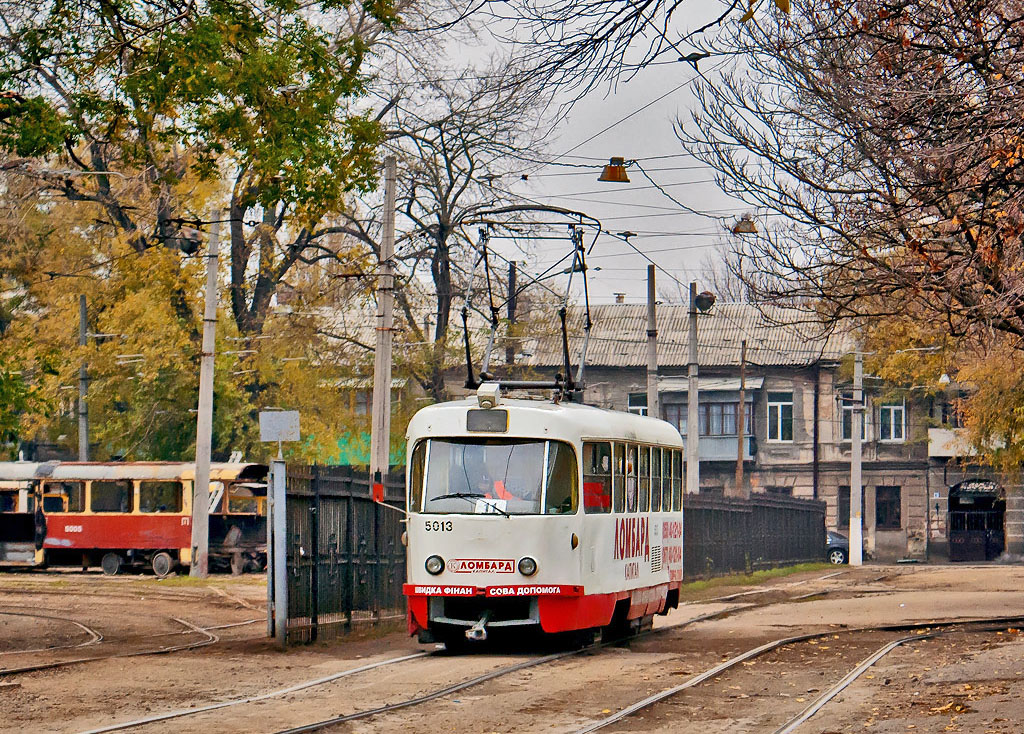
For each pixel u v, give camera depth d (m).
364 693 17.61
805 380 83.62
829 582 51.19
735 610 34.91
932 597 40.56
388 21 25.16
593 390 85.19
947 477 81.19
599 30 12.99
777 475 83.88
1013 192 18.61
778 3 11.26
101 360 59.88
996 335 25.41
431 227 57.28
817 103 21.62
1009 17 17.86
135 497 50.47
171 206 56.38
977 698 16.89
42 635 26.97
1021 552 79.25
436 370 61.69
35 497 51.50
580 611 22.53
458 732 14.81
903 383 77.81
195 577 45.56
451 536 22.39
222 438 62.03
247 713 15.74
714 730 15.22
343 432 63.03
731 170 23.48
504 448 22.80
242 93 23.81
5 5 24.66
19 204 49.19
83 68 24.02
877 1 18.33
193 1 23.94
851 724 15.45
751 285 24.72
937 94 17.58
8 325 61.44
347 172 25.28
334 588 25.83
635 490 25.98
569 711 16.39
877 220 22.08
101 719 15.18
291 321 62.31
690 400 53.25
